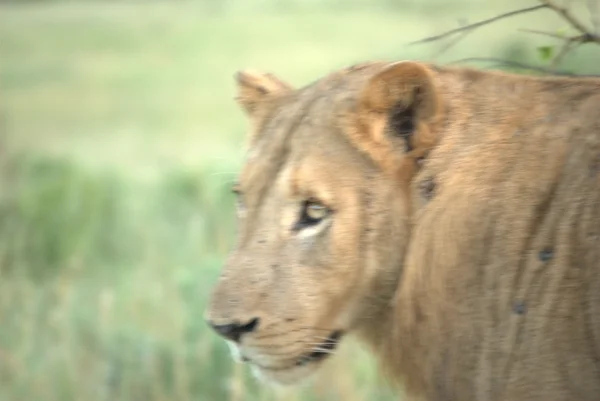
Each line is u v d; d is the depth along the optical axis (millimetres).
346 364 11891
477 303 7109
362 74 7824
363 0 67125
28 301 15062
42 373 13172
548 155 7020
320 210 7414
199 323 13242
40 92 48312
